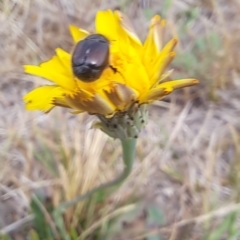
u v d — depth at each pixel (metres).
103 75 0.06
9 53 0.13
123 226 0.10
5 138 0.12
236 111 0.12
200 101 0.12
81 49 0.06
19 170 0.11
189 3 0.14
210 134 0.12
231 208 0.10
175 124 0.12
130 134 0.06
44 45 0.13
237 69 0.12
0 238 0.09
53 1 0.14
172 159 0.11
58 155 0.11
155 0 0.14
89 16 0.14
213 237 0.10
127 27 0.06
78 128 0.11
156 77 0.06
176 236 0.10
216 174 0.11
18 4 0.14
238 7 0.13
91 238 0.10
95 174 0.10
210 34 0.13
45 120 0.12
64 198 0.10
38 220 0.10
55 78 0.06
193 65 0.12
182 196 0.11
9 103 0.12
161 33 0.06
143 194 0.10
